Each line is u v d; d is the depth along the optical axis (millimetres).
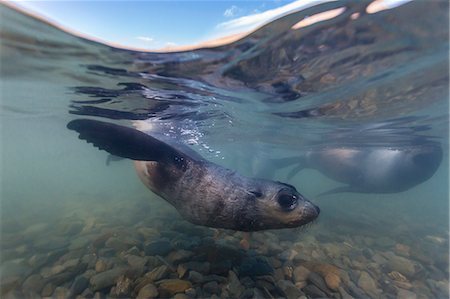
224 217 630
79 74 858
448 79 867
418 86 923
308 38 604
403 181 1260
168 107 1174
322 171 1616
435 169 1265
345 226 1156
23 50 708
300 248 804
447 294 651
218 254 662
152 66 763
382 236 1062
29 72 878
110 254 684
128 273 581
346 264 737
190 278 564
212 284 551
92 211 1312
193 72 792
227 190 627
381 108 1160
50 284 574
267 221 602
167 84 902
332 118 1329
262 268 625
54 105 1343
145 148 650
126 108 1214
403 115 1275
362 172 1350
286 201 577
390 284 666
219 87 912
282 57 689
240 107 1164
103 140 634
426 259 838
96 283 553
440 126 1483
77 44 655
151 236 795
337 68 753
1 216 1355
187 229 854
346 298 568
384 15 525
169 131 1601
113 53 694
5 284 588
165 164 677
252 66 742
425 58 708
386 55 688
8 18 555
